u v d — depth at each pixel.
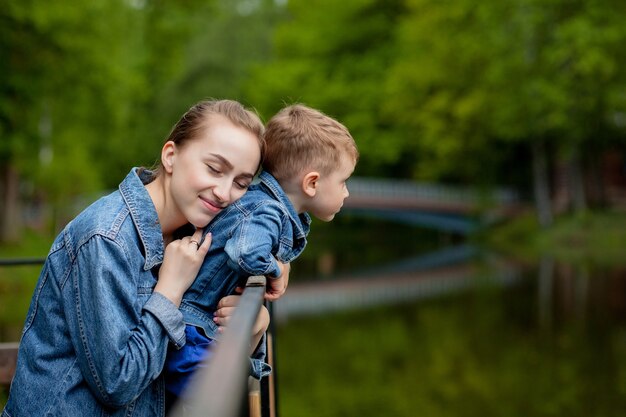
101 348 1.73
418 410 8.69
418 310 15.45
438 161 34.97
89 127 20.72
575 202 31.09
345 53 38.53
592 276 19.73
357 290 18.84
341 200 2.35
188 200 1.92
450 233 41.00
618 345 11.72
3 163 18.06
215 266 1.99
